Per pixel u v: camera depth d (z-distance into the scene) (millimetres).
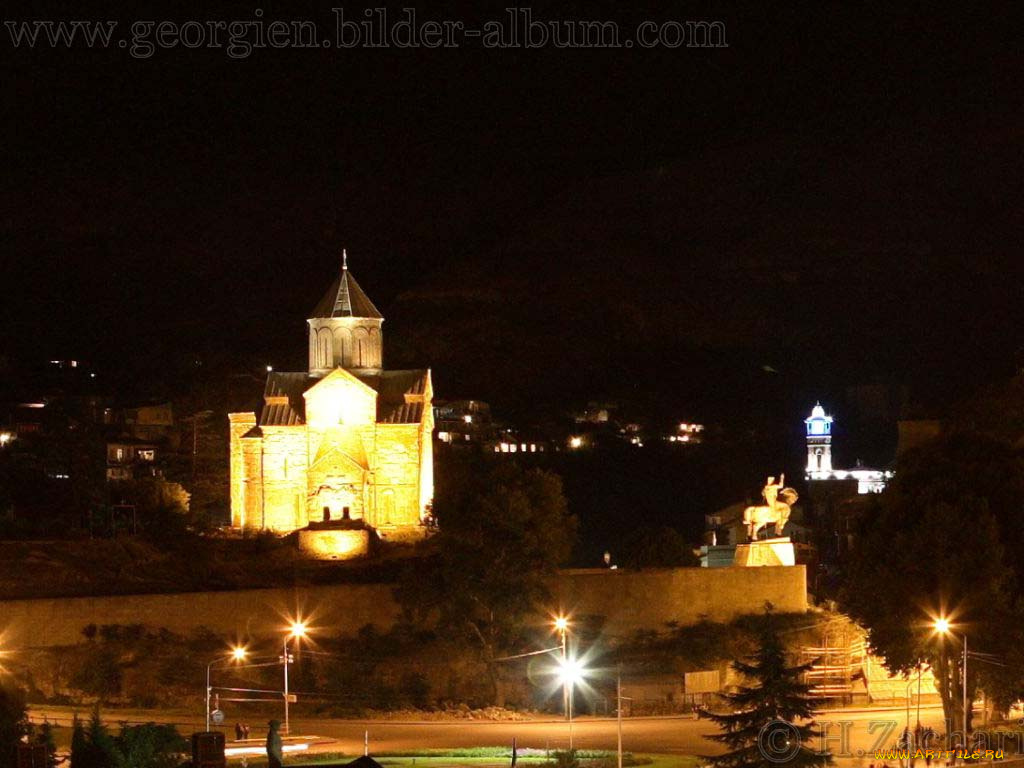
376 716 116188
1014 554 108625
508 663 128125
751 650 130875
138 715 110625
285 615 129000
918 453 122875
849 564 115062
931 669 117188
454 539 129875
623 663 130000
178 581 139625
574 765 89750
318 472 166750
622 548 179750
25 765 73438
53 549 146125
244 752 93500
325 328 175375
